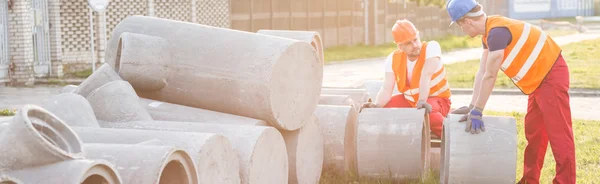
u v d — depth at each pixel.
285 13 28.61
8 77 17.11
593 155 7.87
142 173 3.76
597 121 10.75
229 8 25.23
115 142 4.54
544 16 61.84
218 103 5.75
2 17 16.89
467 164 5.63
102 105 5.41
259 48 5.61
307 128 6.04
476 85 6.32
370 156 6.17
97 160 3.46
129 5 21.11
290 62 5.62
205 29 5.98
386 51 29.42
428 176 6.30
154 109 5.79
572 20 58.53
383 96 6.86
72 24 19.67
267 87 5.44
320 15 30.72
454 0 5.94
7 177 3.36
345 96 7.52
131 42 5.85
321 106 6.75
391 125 6.17
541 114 6.09
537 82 5.80
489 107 12.90
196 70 5.82
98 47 20.30
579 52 27.05
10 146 3.39
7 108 12.70
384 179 6.20
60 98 5.09
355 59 25.75
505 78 16.72
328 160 6.58
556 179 5.86
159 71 5.88
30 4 17.70
